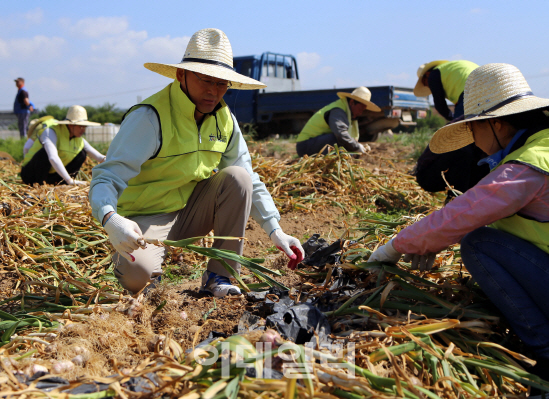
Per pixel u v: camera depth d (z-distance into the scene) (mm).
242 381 1637
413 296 2273
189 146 2580
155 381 1693
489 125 2109
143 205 2660
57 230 3793
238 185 2656
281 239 2652
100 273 3307
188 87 2510
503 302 2047
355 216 5059
